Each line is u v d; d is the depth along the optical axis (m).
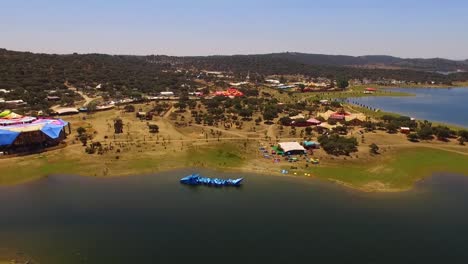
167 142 159.62
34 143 146.62
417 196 106.94
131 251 76.06
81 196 105.81
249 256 74.62
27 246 77.94
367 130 181.88
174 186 115.12
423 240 81.44
